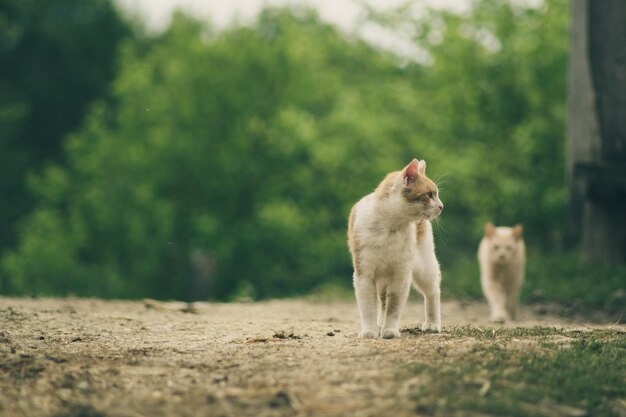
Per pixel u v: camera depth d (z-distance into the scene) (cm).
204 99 2833
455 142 2323
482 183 2272
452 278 1691
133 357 623
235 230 2802
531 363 578
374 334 724
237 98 2830
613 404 518
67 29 3788
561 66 2116
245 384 529
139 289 2711
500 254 1158
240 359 603
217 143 2847
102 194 2759
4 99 3512
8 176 3447
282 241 2769
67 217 3036
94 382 541
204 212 2834
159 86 2889
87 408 486
